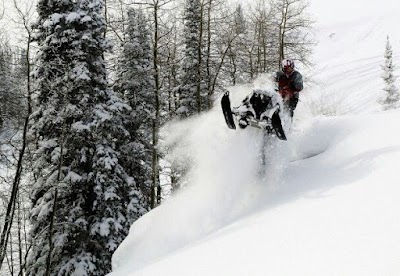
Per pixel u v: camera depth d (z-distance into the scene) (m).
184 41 23.39
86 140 14.70
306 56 21.86
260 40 22.84
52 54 14.66
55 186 12.99
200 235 5.36
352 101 46.00
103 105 14.96
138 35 19.59
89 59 15.04
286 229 3.29
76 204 14.94
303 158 6.32
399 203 2.92
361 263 2.22
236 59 25.11
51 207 14.34
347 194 3.68
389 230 2.51
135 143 18.47
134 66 19.48
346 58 69.25
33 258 15.29
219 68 22.20
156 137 19.36
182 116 23.34
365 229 2.67
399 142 4.88
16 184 14.62
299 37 21.50
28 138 15.84
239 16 21.39
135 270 4.90
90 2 14.94
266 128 5.62
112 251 14.17
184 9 22.92
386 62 42.03
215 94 22.80
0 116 15.46
